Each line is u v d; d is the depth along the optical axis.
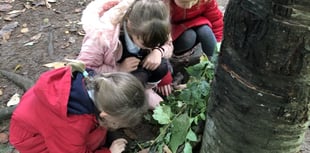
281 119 1.57
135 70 2.35
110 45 2.18
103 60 2.27
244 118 1.65
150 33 1.97
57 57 3.07
